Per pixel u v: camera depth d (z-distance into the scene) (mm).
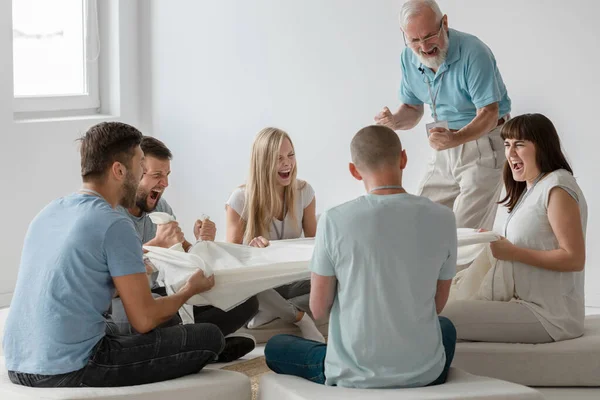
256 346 3850
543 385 3152
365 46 5223
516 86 4785
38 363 2529
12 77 5074
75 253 2539
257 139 3973
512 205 3387
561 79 4668
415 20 3949
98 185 2682
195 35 5828
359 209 2500
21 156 5172
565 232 3119
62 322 2525
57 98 5633
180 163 6000
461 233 3322
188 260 3035
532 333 3158
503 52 4797
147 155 3518
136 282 2576
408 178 5137
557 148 3238
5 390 2527
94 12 5875
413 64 4273
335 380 2557
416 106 4508
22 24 5457
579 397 3049
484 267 3398
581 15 4586
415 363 2504
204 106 5855
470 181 4203
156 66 6000
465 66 4016
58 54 5711
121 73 5918
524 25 4723
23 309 2572
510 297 3254
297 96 5500
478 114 3992
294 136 5535
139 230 3590
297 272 3143
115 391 2482
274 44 5539
